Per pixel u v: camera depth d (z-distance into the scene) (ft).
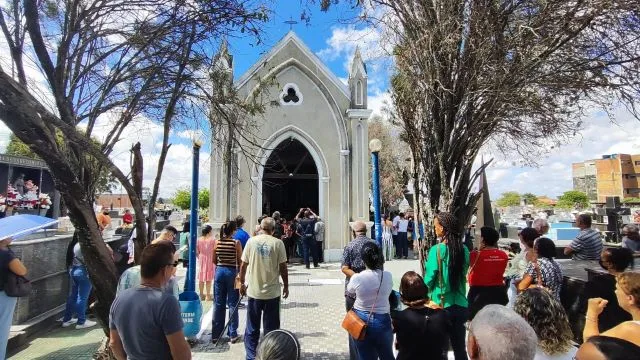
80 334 22.79
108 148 13.92
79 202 10.30
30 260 23.36
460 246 14.42
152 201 15.05
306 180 75.51
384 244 52.21
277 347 7.15
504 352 5.94
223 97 15.94
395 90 17.89
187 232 36.35
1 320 16.12
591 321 11.12
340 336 22.03
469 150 16.90
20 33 11.34
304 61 53.57
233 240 22.09
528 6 13.96
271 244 18.65
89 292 24.54
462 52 15.34
